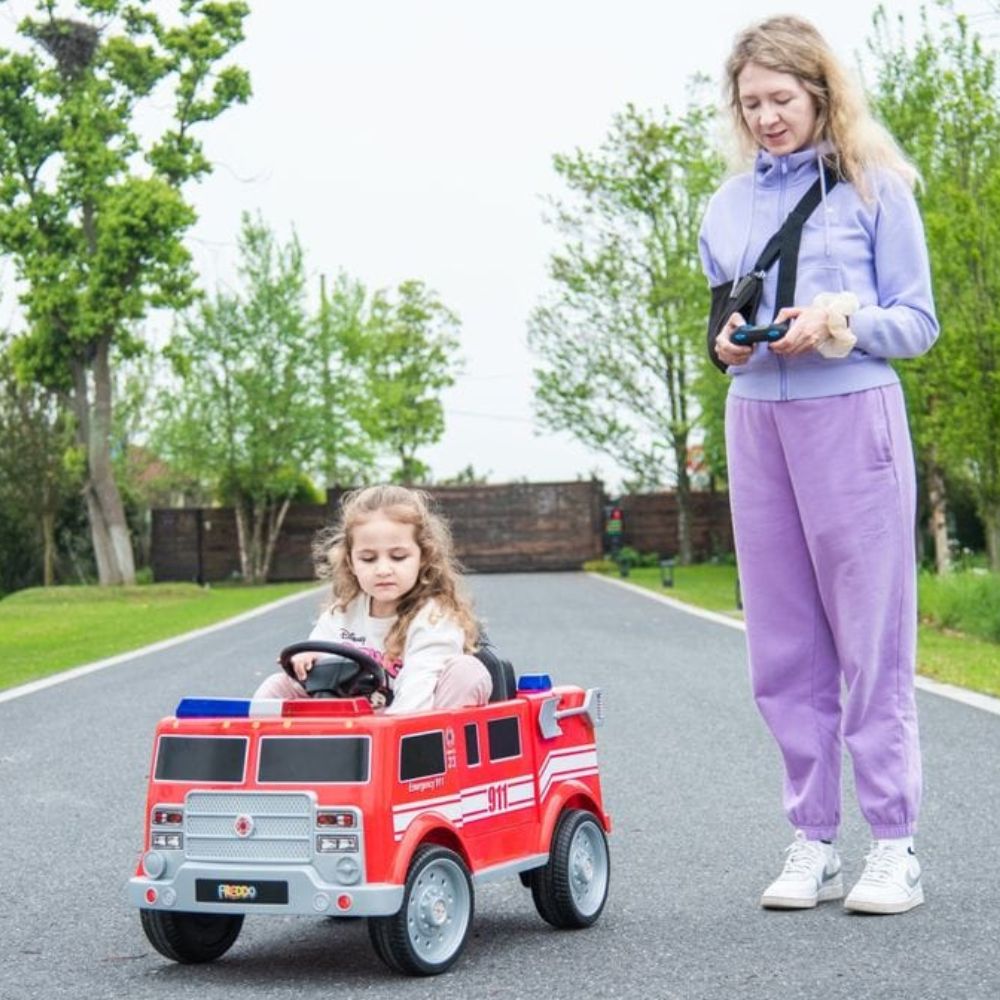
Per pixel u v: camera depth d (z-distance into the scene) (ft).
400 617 17.47
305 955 17.29
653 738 35.40
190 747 15.87
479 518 177.58
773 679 19.25
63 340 152.87
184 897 15.70
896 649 18.60
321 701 15.69
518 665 53.47
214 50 151.02
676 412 170.40
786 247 18.58
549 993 15.33
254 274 174.81
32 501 165.07
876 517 18.44
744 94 18.71
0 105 147.02
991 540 84.12
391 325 267.80
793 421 18.62
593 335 170.60
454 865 16.20
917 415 84.48
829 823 19.13
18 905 20.75
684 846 23.39
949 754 31.94
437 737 16.15
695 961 16.43
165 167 152.25
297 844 15.39
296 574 181.16
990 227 72.90
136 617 98.89
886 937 17.17
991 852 22.00
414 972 15.98
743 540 19.25
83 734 38.91
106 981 16.48
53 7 148.77
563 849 17.90
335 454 176.55
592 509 177.37
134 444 195.21
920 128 85.56
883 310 18.15
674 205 165.58
